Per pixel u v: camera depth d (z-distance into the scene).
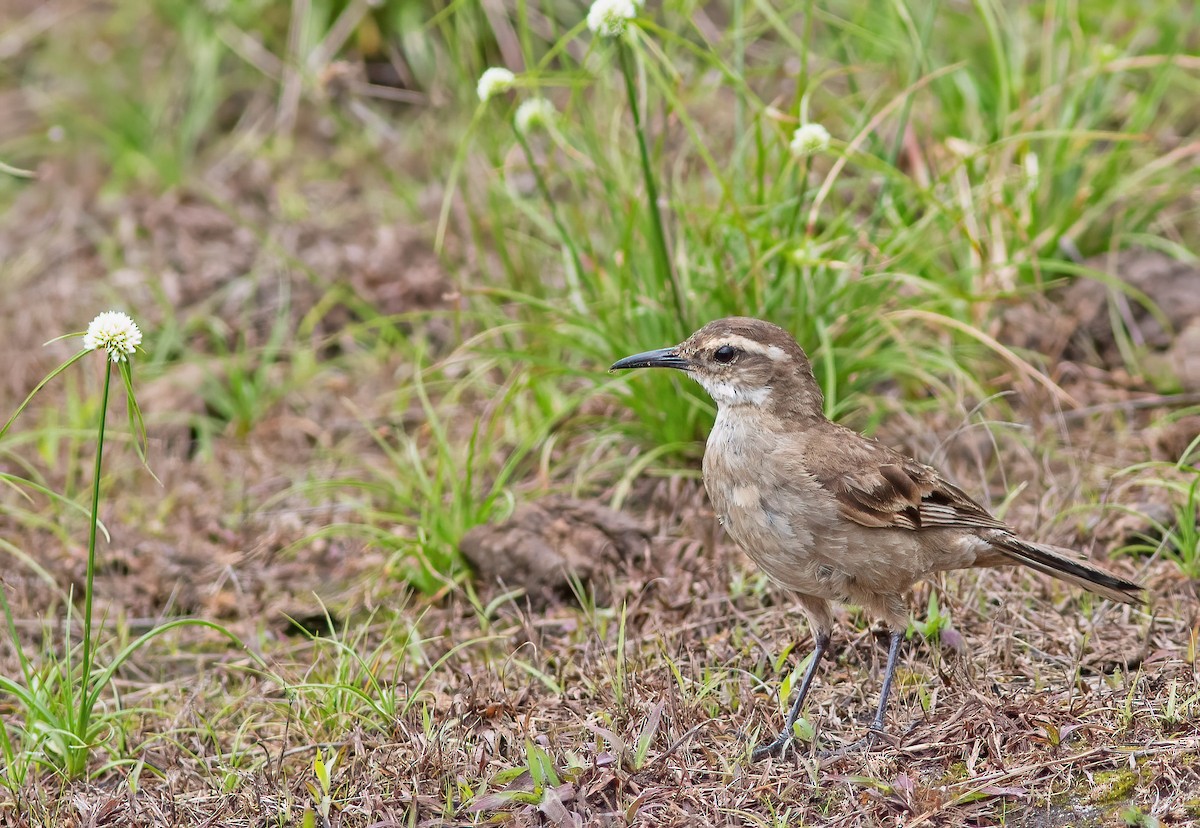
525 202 14.20
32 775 9.46
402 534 12.33
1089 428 12.79
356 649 10.97
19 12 20.12
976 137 14.58
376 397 14.42
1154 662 9.52
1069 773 8.22
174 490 13.38
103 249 16.28
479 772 8.75
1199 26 16.45
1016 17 15.32
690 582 11.16
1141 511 11.35
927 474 9.45
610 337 12.61
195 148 17.92
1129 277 13.88
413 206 15.98
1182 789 7.92
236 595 11.94
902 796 8.08
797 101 12.79
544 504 11.77
